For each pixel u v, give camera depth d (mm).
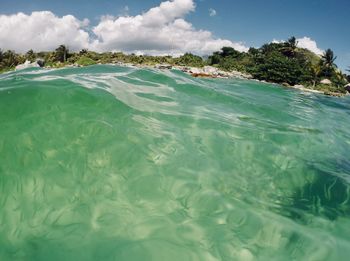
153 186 2645
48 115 3137
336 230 2420
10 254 1929
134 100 4297
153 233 2168
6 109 3006
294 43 51688
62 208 2316
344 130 5848
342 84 41562
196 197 2598
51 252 1946
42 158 2684
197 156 3207
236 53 54906
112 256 1946
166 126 3705
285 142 4086
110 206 2385
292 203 2736
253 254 2078
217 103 5543
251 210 2531
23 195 2379
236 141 3770
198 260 1990
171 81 6328
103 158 2832
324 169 3500
